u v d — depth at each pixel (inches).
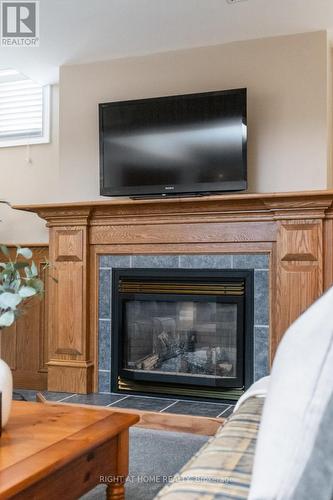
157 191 133.6
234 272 125.0
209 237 126.3
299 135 126.7
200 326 130.0
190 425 113.4
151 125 134.7
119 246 134.7
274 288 120.9
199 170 129.8
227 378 124.6
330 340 25.9
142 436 111.7
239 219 123.6
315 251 115.0
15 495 47.3
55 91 162.1
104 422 65.7
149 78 140.4
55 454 53.3
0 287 70.9
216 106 128.6
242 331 123.5
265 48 130.0
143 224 132.1
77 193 146.9
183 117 131.6
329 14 117.9
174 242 129.3
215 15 118.8
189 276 129.0
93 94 145.9
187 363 130.3
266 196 115.3
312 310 29.2
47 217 138.8
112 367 135.3
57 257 138.3
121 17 119.6
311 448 24.0
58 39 131.0
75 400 127.4
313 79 126.0
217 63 134.2
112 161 138.2
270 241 121.5
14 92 167.3
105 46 135.4
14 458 52.1
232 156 126.8
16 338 158.4
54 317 138.4
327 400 24.5
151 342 134.3
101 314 136.9
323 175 124.4
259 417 53.5
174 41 132.8
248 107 131.0
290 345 28.4
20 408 72.8
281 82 128.5
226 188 127.1
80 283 136.2
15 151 165.5
